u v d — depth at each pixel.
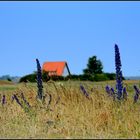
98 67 111.81
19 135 13.59
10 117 16.98
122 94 17.27
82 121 15.34
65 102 17.88
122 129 15.00
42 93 19.22
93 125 15.28
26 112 17.34
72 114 16.00
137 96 16.81
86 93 18.23
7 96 21.28
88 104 16.92
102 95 17.86
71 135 13.78
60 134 13.91
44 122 15.82
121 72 17.47
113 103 16.80
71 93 18.53
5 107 18.75
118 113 15.76
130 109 16.23
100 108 16.78
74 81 22.69
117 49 17.53
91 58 110.56
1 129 15.04
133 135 14.55
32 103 18.94
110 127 15.18
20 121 16.39
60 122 15.76
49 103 17.56
